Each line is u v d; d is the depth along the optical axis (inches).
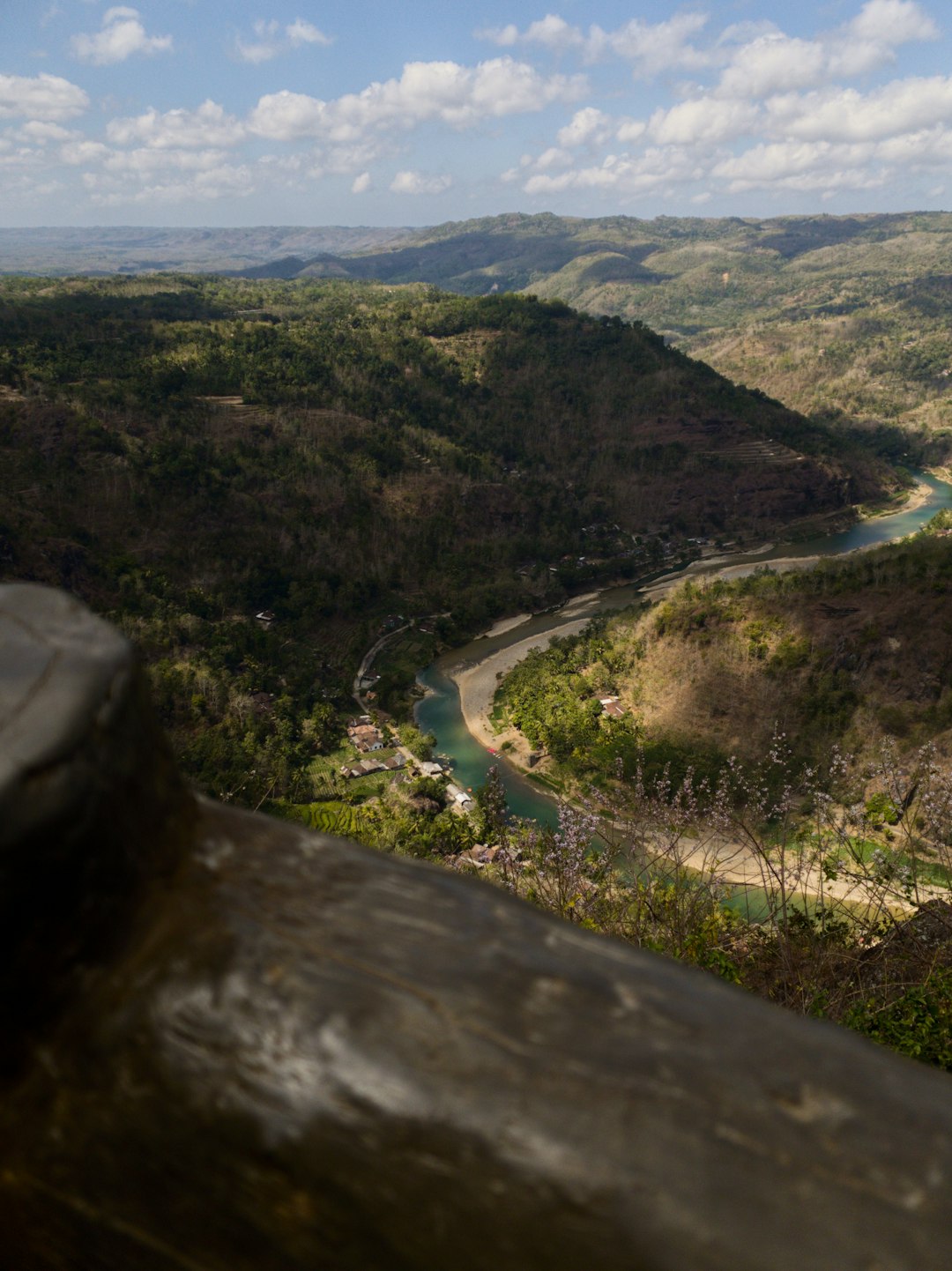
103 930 23.2
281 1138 22.0
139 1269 22.1
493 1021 23.7
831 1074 23.8
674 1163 21.2
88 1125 22.6
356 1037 22.9
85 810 22.0
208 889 25.7
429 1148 21.5
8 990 21.8
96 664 24.6
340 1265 21.2
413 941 25.8
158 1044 22.9
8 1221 23.1
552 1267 20.2
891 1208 20.9
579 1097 22.1
